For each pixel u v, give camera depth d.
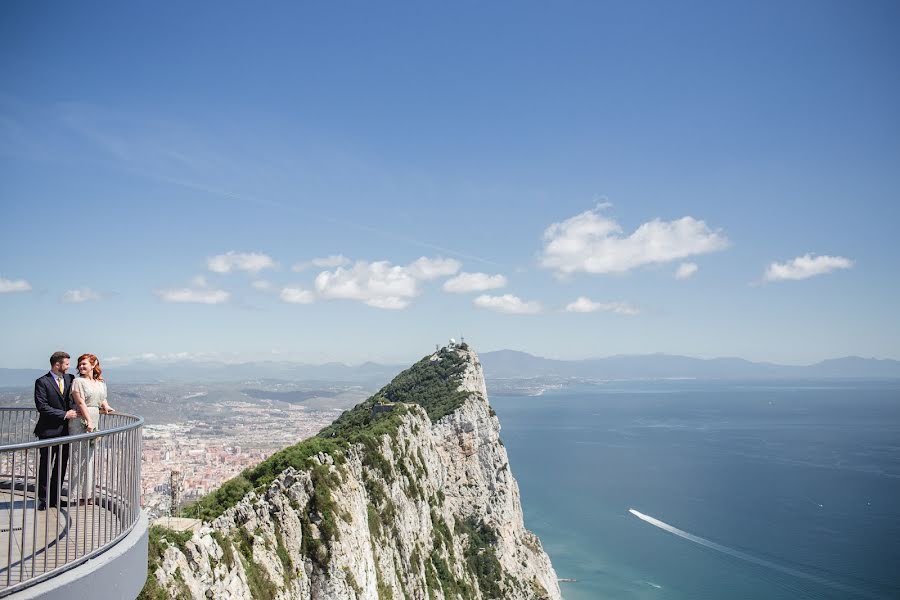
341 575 40.72
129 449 14.98
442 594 67.31
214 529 33.72
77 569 12.28
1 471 19.42
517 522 109.31
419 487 74.25
